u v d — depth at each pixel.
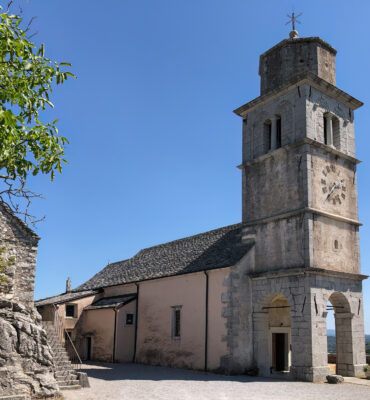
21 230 18.64
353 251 26.55
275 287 24.92
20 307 15.64
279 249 25.56
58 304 36.44
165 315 31.41
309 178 25.05
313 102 26.67
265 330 25.62
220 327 25.91
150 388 19.41
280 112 27.83
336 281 24.59
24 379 14.41
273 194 26.86
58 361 19.58
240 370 24.66
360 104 29.36
